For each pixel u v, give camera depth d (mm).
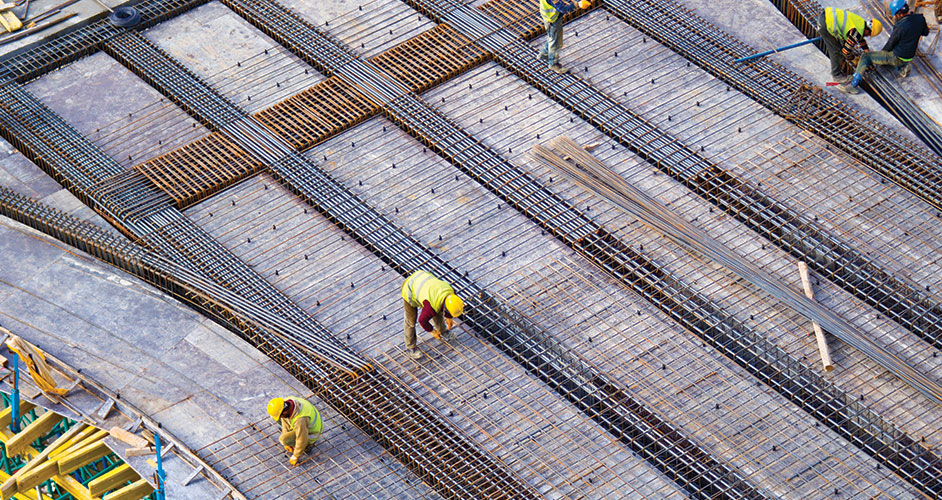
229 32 71875
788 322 52312
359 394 50312
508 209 59094
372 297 55156
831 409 49500
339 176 61500
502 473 47250
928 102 63625
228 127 64750
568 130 63469
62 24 72188
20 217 60125
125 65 70438
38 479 48656
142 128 65375
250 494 47031
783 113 63000
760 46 67938
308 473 47750
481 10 72188
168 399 50969
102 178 61750
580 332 52594
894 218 56781
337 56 69062
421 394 50562
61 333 54156
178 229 58750
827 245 55938
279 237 58438
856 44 65500
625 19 70750
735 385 49781
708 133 62469
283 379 51812
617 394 50094
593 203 58688
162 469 47812
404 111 64812
